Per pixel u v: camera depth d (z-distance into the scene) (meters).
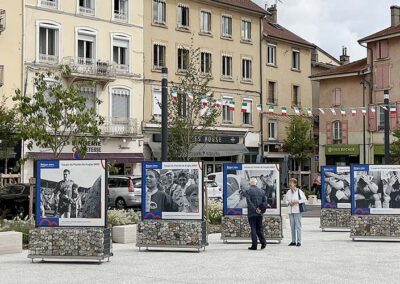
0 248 15.27
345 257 14.70
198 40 45.56
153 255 15.16
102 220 13.80
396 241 18.70
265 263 13.61
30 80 36.34
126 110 41.22
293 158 50.78
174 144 37.38
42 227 13.90
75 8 38.56
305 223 26.02
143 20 42.22
